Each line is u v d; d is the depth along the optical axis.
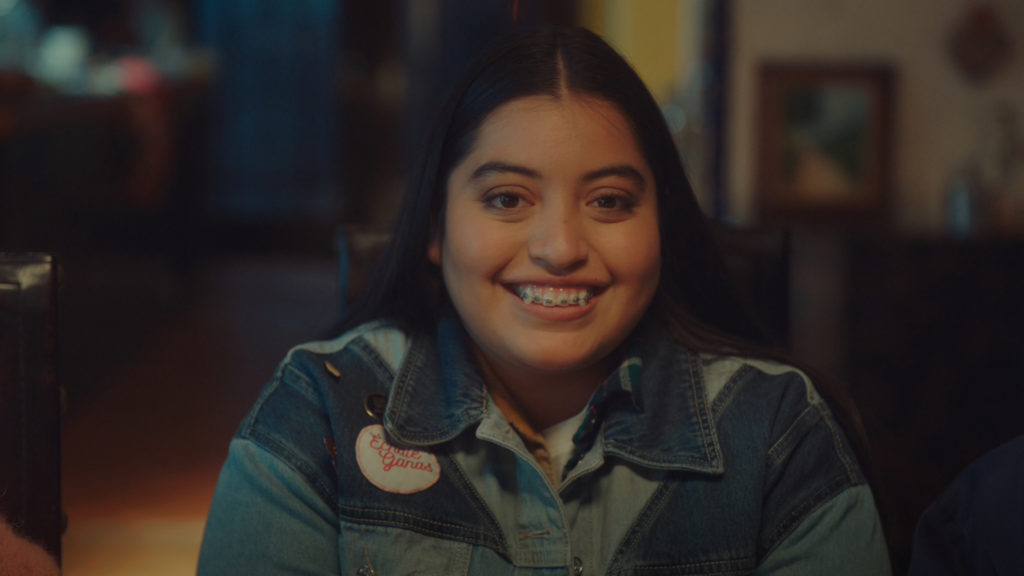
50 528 1.01
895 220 2.75
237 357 3.90
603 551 1.03
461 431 1.02
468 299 0.98
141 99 4.34
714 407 1.04
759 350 1.11
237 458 1.02
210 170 6.01
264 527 1.00
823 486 1.00
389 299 1.12
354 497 1.01
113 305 4.30
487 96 0.97
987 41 2.69
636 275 0.96
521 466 1.03
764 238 1.39
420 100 5.98
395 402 1.04
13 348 1.01
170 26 5.18
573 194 0.95
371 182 6.03
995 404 2.29
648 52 5.04
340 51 5.90
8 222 3.37
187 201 4.98
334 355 1.08
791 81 2.71
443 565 1.01
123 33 4.82
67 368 3.64
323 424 1.04
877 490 1.11
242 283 5.35
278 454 1.01
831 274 2.57
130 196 4.45
